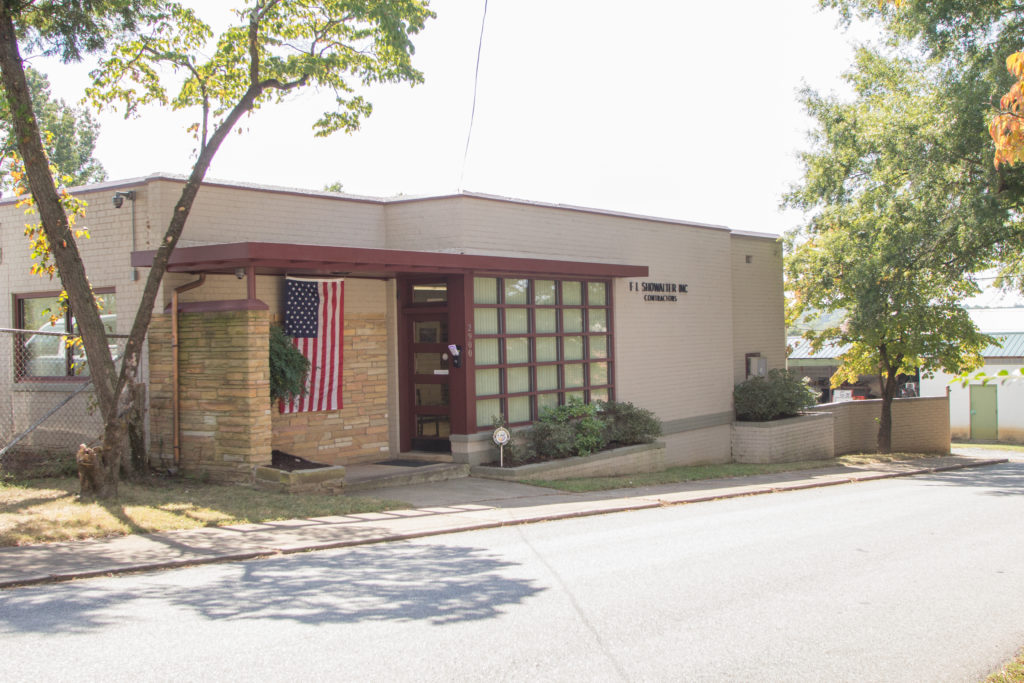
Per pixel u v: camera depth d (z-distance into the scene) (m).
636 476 16.64
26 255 14.66
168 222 12.73
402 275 15.16
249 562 8.20
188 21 12.00
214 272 12.80
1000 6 18.97
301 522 10.09
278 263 12.08
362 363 14.97
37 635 5.67
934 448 29.55
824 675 5.24
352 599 6.77
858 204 23.50
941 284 22.16
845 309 26.00
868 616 6.59
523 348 16.34
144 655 5.27
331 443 14.40
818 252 24.02
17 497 10.64
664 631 6.06
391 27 11.88
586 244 17.89
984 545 9.70
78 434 13.71
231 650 5.39
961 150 20.08
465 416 14.85
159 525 9.48
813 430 23.88
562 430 15.88
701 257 21.23
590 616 6.39
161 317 12.62
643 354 19.23
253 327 11.84
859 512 12.55
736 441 22.08
